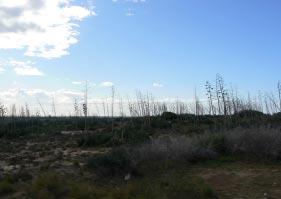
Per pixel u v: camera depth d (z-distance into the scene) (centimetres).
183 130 3675
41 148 3144
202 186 1484
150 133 3712
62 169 1923
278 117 3366
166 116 5022
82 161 2178
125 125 4462
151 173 1834
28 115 7100
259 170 1831
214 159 2048
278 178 1681
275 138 2075
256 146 2072
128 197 1327
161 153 2008
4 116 6512
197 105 8025
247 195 1454
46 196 1333
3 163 2262
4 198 1381
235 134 2184
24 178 1677
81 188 1425
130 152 2017
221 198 1420
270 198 1405
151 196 1320
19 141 3944
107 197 1329
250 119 3553
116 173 1800
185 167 1931
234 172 1811
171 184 1488
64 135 4344
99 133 3850
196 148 2062
